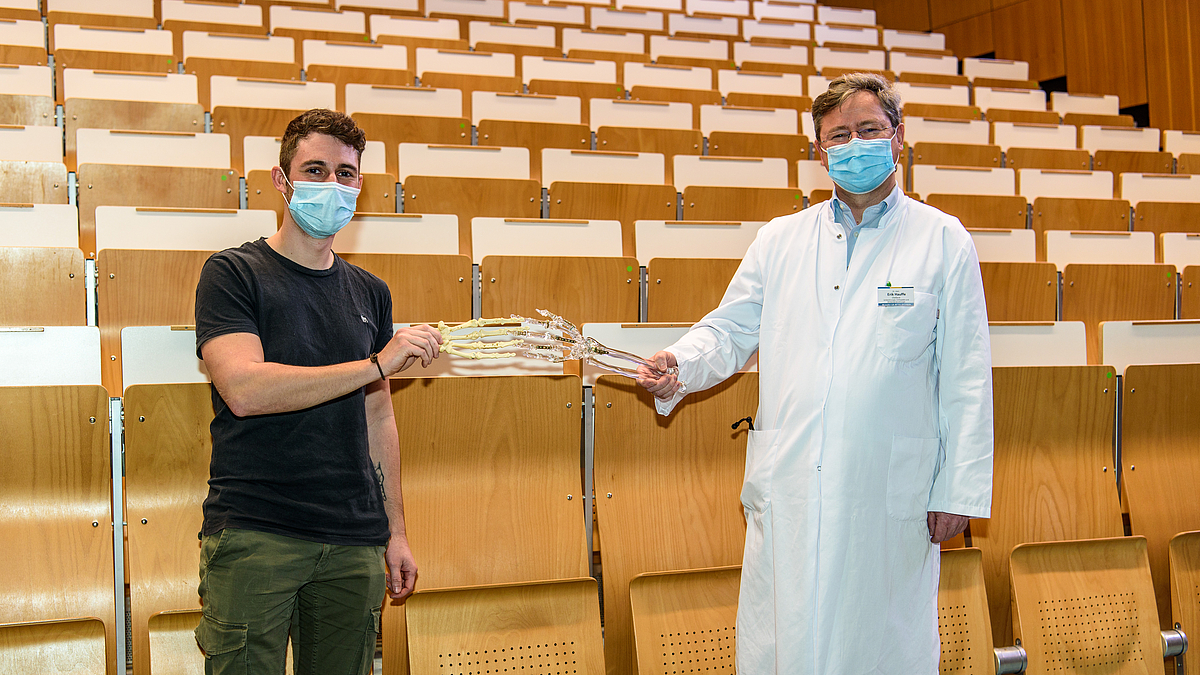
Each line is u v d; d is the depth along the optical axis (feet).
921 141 16.52
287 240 5.06
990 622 7.41
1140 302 10.86
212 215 9.13
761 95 17.87
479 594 6.55
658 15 24.04
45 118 12.57
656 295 9.55
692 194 11.94
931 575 5.69
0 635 5.68
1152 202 13.74
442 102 14.78
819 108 5.88
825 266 5.81
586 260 9.32
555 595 6.70
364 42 19.04
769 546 5.66
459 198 11.17
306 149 4.93
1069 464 8.08
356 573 4.94
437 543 6.83
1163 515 8.14
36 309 8.13
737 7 27.20
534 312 9.16
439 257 8.98
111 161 10.94
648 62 20.22
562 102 15.46
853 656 5.37
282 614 4.76
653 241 10.57
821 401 5.52
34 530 6.17
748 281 6.23
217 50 16.30
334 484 4.88
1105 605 7.55
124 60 14.87
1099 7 26.68
